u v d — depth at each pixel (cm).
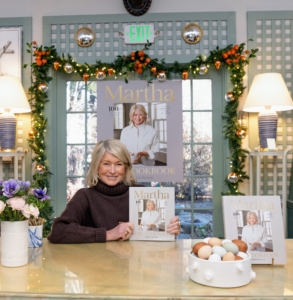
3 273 104
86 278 99
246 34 296
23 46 299
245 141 297
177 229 139
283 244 109
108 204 164
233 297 86
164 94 302
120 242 139
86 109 310
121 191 165
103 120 304
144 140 303
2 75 272
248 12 294
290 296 87
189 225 307
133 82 303
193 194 307
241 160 289
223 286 91
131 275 101
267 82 260
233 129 288
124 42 296
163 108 303
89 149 310
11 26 300
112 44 297
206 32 296
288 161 295
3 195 111
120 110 304
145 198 141
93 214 162
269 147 266
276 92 256
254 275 96
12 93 262
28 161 297
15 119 278
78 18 296
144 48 286
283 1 296
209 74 305
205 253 95
